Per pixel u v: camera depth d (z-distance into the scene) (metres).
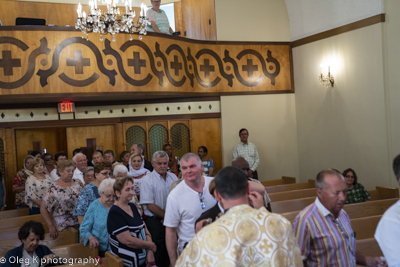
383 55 6.81
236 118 8.63
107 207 3.61
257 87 8.75
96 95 6.52
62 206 4.19
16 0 8.55
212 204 2.97
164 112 8.31
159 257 3.90
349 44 7.46
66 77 6.36
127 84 6.73
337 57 7.76
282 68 8.94
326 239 2.16
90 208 3.61
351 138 7.54
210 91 8.34
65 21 8.97
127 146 8.09
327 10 7.89
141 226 3.38
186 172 2.88
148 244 3.30
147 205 3.88
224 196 1.86
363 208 4.91
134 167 4.61
